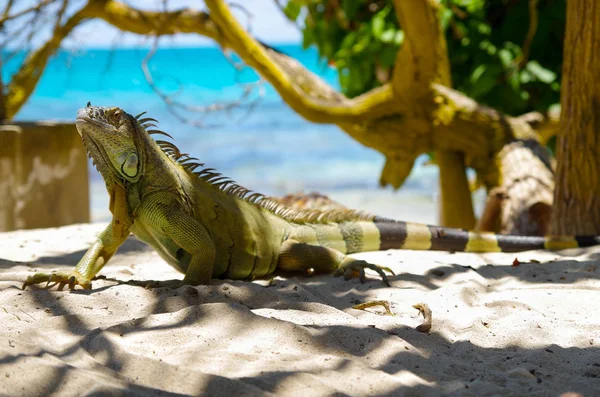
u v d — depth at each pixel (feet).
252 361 2.97
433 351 3.17
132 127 3.71
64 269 4.28
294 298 3.68
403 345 3.13
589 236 4.75
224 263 3.99
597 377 2.95
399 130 6.93
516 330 3.34
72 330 3.24
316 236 4.39
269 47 7.44
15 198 6.53
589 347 3.20
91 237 5.17
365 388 2.82
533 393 2.81
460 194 6.87
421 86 6.68
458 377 2.97
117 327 3.18
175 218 3.76
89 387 2.72
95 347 3.02
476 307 3.61
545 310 3.61
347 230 4.52
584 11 4.89
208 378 2.80
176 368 2.86
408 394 2.80
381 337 3.16
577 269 4.19
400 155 7.05
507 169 6.26
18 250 4.79
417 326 3.32
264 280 4.12
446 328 3.35
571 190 5.04
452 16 7.41
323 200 6.15
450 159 6.89
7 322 3.27
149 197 3.77
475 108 6.68
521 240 4.71
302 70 7.34
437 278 4.08
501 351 3.21
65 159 6.98
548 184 6.01
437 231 4.70
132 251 4.86
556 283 3.98
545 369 3.02
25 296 3.52
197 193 3.95
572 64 4.99
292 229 4.32
